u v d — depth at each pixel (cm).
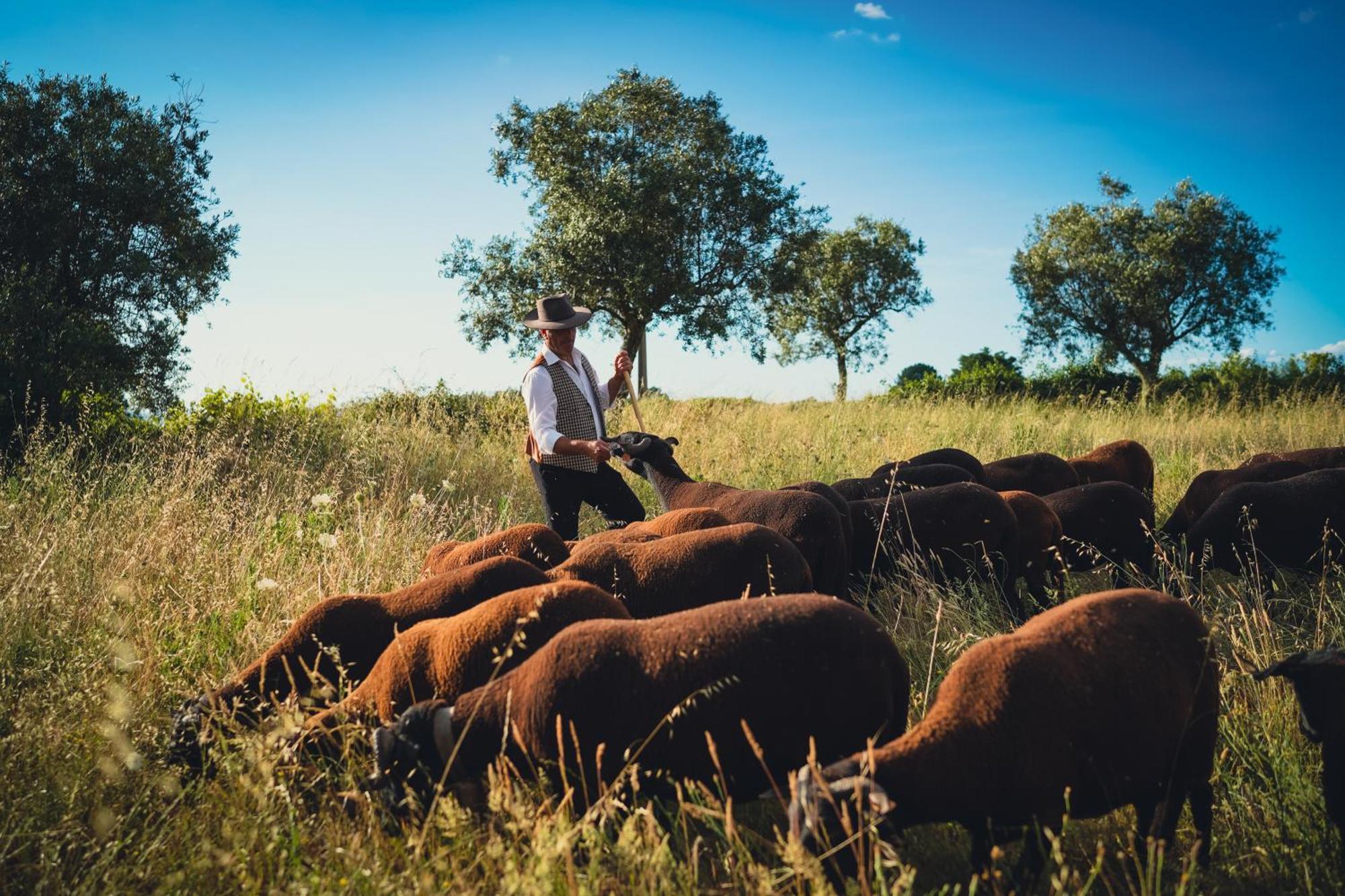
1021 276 4262
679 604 463
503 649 370
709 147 3158
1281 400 1834
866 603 630
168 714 441
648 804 316
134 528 653
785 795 327
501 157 3222
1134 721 309
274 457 915
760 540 468
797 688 318
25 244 1192
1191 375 2658
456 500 916
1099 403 2005
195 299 1348
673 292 3006
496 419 1246
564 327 662
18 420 1000
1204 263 3994
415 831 320
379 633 433
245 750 358
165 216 1260
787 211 3184
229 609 544
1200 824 339
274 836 310
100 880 323
